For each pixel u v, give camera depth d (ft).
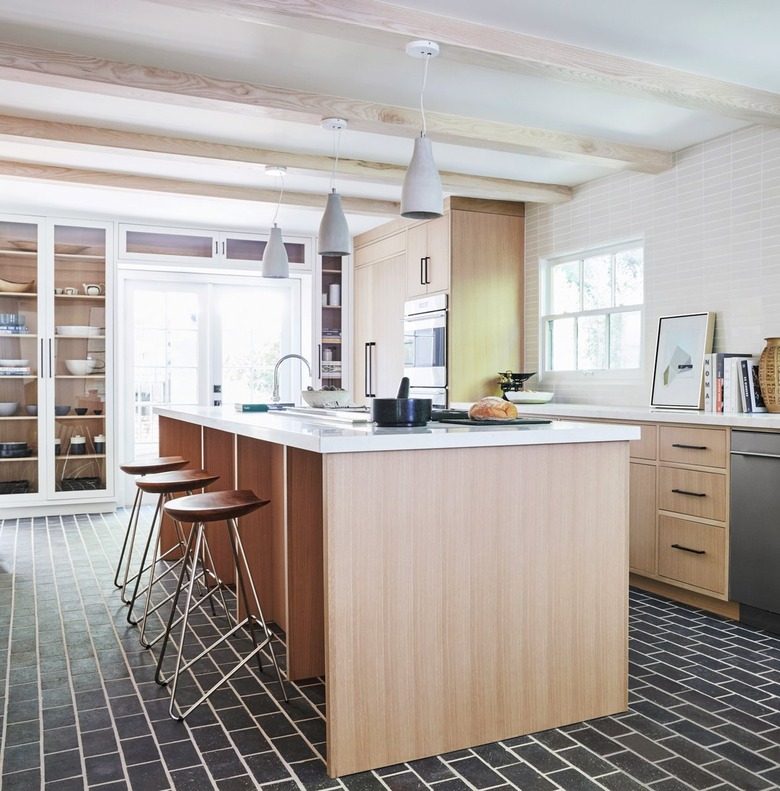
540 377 19.11
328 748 6.95
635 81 10.61
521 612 7.84
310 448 7.11
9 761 7.18
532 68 10.07
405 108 12.51
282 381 24.35
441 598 7.46
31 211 19.88
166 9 9.28
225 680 8.44
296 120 12.18
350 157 15.39
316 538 9.34
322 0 8.50
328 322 24.00
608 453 8.36
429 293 19.47
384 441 7.10
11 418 19.89
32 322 20.10
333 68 11.05
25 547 16.56
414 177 10.05
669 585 13.09
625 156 14.67
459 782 6.84
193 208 19.71
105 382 20.86
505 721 7.74
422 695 7.35
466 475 7.59
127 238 21.13
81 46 10.29
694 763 7.14
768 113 11.84
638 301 16.61
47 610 12.04
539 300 19.10
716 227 14.35
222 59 10.72
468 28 9.41
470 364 18.79
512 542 7.80
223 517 8.46
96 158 15.61
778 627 11.07
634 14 9.34
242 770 7.02
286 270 15.55
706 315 14.29
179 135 14.02
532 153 14.06
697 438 12.20
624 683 8.40
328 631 6.97
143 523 19.27
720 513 11.78
